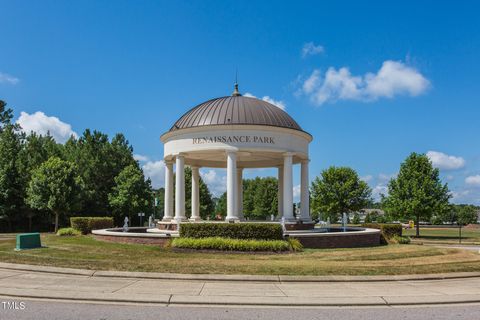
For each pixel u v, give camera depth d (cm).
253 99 3309
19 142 6150
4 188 5394
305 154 3328
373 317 1022
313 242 2558
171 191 3428
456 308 1133
